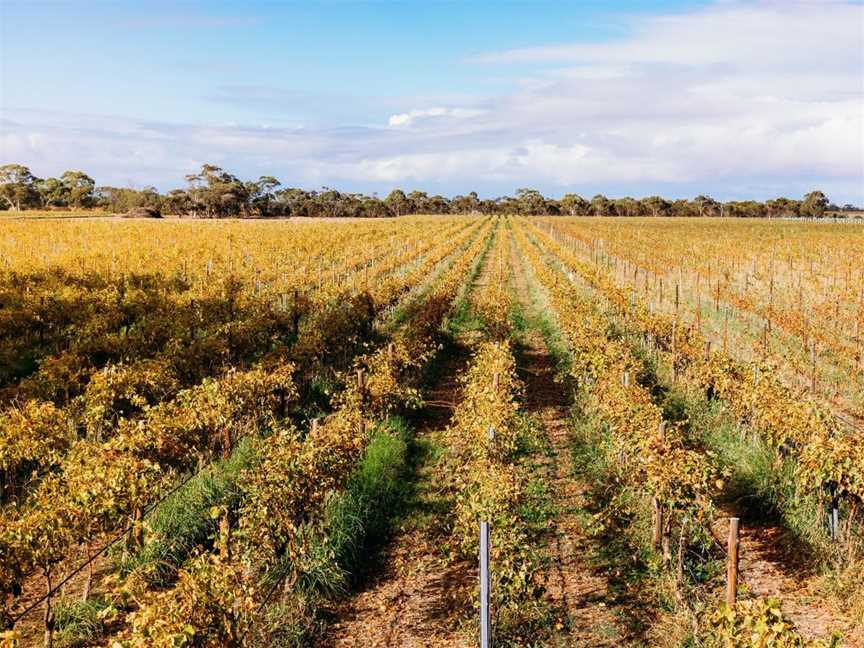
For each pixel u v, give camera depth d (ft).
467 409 44.39
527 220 399.03
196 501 34.24
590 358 51.03
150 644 19.75
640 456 32.01
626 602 28.66
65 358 51.08
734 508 36.70
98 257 121.90
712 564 30.86
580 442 46.09
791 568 30.63
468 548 29.25
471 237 236.84
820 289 100.89
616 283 100.83
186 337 68.44
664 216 543.39
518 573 25.76
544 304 97.09
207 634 20.66
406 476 41.34
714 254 151.12
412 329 65.26
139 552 30.04
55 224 206.69
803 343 67.67
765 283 112.06
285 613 26.91
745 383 43.60
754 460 39.01
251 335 64.34
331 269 129.08
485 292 99.96
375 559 32.76
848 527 30.40
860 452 29.78
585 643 26.05
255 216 444.14
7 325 67.72
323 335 60.85
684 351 58.80
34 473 35.81
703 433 46.32
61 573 30.58
